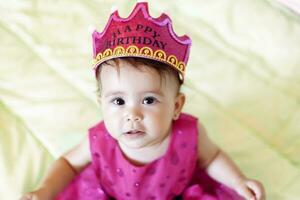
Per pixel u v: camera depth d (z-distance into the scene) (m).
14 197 0.93
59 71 1.16
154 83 0.76
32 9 1.30
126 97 0.77
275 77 1.15
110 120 0.79
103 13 1.30
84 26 1.27
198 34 1.24
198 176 1.00
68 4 1.32
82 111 1.08
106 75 0.77
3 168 0.96
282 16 1.24
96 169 0.92
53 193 0.93
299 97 1.12
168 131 0.85
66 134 1.04
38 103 1.09
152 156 0.86
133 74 0.75
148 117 0.78
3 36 1.23
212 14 1.27
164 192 0.91
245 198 0.94
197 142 0.90
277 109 1.09
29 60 1.18
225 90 1.13
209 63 1.18
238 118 1.09
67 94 1.11
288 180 0.98
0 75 1.14
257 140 1.04
